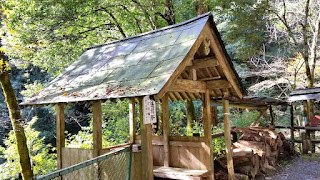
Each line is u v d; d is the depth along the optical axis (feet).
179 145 17.13
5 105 41.78
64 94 14.08
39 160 24.95
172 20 33.22
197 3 32.73
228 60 15.53
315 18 34.71
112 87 12.51
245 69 46.62
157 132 29.25
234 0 30.94
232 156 19.34
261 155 20.80
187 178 15.07
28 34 25.14
